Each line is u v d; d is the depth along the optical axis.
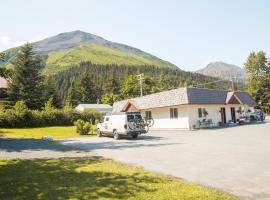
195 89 40.78
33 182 10.25
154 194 8.33
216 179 10.16
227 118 44.53
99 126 32.16
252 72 94.88
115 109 54.00
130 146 21.25
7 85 62.72
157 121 44.47
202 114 40.97
